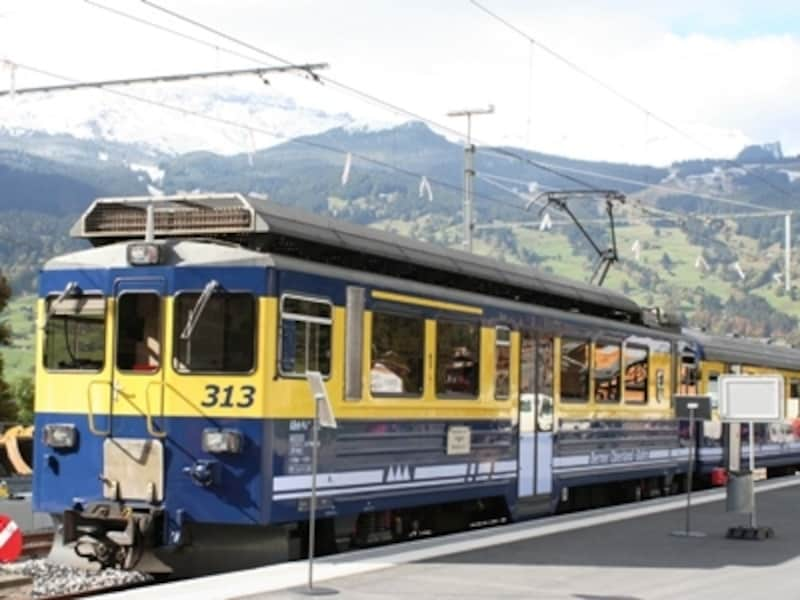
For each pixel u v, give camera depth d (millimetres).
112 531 13734
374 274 15336
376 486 15211
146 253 13805
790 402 33938
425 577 12500
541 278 20750
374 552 14219
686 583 12406
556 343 20000
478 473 17609
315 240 14750
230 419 13391
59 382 14133
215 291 13516
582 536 16094
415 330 16031
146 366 13758
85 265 14133
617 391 22438
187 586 11641
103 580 15336
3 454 28219
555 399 19969
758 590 12008
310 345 13992
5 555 11680
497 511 18922
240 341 13430
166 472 13586
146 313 13820
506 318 18359
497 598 11375
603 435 21812
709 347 28000
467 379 17312
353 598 11250
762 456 31281
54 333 14234
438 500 16625
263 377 13320
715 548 15117
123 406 13805
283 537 13867
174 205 14484
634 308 24500
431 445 16406
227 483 13375
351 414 14688
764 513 19688
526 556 14148
